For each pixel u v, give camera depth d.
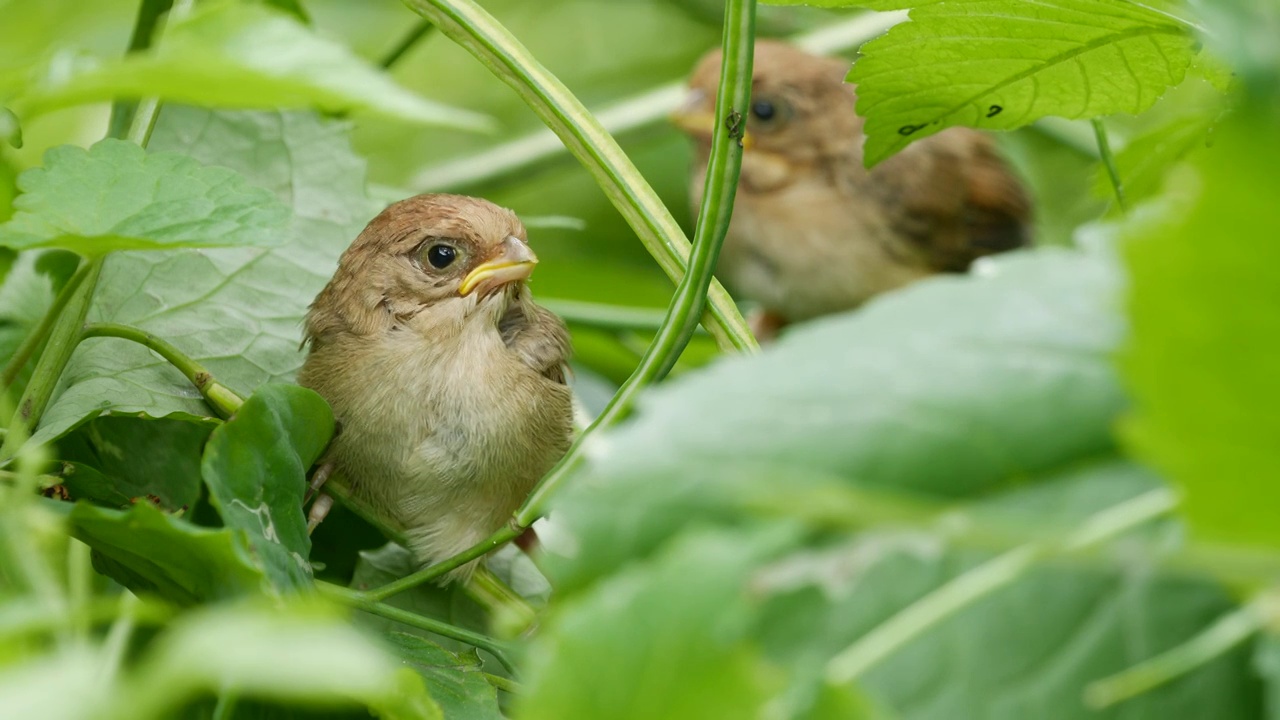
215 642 1.53
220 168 2.73
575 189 3.04
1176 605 2.18
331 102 2.32
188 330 2.81
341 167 2.84
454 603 2.82
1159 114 2.89
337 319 2.84
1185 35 2.72
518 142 2.98
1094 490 2.10
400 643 2.75
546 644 1.94
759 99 3.08
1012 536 1.86
